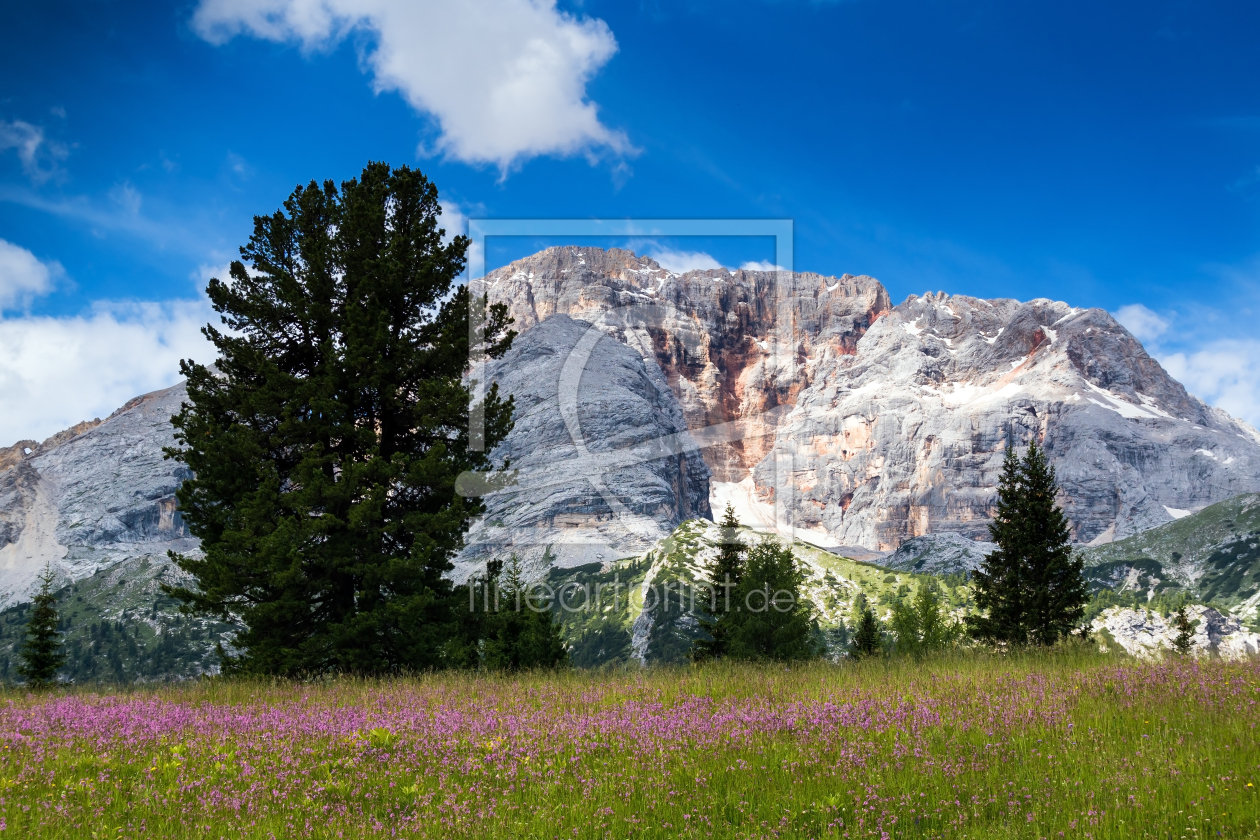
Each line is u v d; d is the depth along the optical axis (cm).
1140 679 1212
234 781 857
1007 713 1045
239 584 2153
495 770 881
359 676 1870
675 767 877
